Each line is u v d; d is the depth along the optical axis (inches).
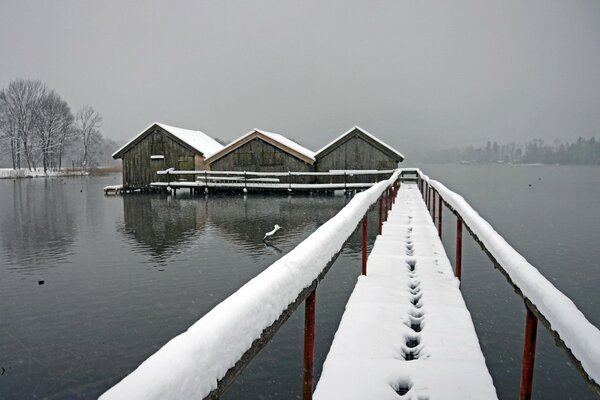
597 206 976.3
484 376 144.3
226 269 365.7
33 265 382.6
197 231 546.6
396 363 153.0
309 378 119.8
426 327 182.2
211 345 53.2
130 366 207.8
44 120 2198.6
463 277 344.5
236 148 1074.1
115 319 260.2
